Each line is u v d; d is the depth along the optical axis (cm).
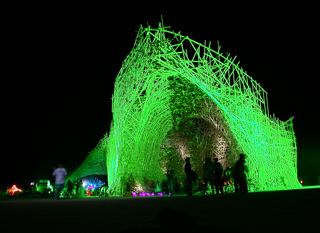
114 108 2434
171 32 2269
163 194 2627
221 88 2397
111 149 2573
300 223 601
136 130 2625
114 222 707
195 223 639
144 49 2211
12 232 610
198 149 3466
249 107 2477
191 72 2325
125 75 2333
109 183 2548
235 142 2658
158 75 2516
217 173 1864
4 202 1582
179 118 3131
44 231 614
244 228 567
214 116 2867
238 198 1295
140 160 2712
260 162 2427
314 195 1308
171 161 3606
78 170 3506
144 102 2619
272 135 2661
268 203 1003
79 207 1148
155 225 642
